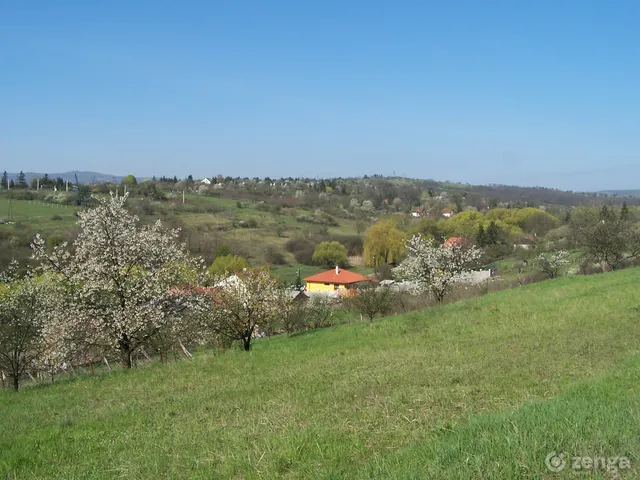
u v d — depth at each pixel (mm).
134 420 9625
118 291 19750
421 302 35281
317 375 12164
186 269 22203
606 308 16906
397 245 68812
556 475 4703
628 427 5465
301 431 7301
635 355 10406
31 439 8828
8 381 24031
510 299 20953
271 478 5750
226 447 7129
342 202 117625
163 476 6410
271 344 19094
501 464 4902
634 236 39812
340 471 5594
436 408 7980
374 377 11062
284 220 88000
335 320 40969
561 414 6086
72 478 6750
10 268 22219
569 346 12188
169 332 22062
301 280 61125
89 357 24047
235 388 11695
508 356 11852
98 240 19719
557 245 52969
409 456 5602
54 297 19344
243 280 20375
